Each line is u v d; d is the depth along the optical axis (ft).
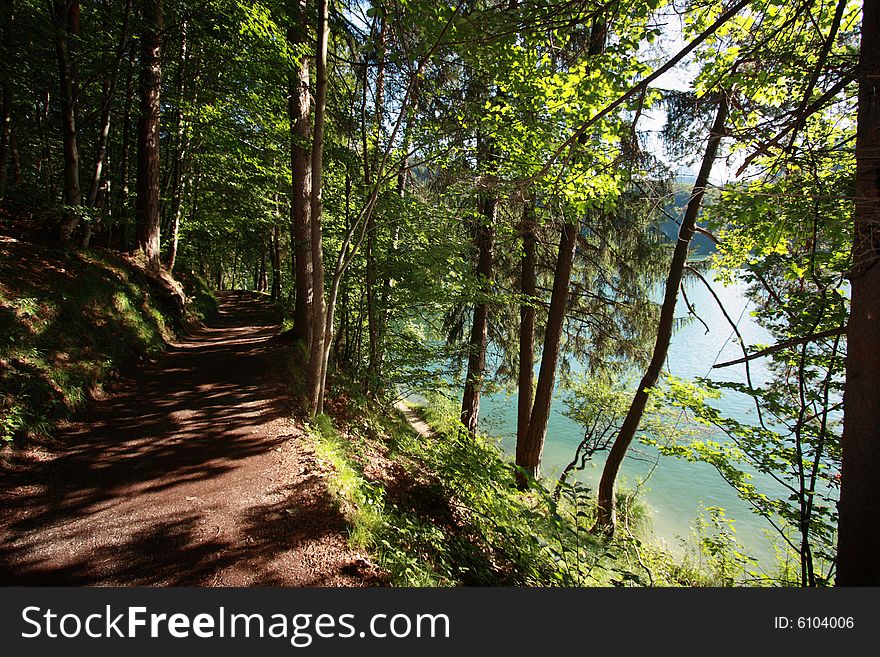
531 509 20.15
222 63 28.04
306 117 26.55
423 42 15.60
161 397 19.92
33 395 14.80
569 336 37.24
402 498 17.60
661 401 20.24
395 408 36.40
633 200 24.48
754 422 47.26
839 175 12.37
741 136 11.88
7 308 16.43
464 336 40.68
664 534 36.32
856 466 10.28
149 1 27.48
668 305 27.91
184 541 10.90
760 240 16.30
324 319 19.72
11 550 9.87
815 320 14.39
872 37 9.45
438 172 21.76
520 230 31.07
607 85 15.69
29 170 39.86
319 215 18.35
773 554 31.27
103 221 27.20
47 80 28.78
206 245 70.69
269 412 19.44
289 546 11.23
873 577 10.13
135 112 35.04
